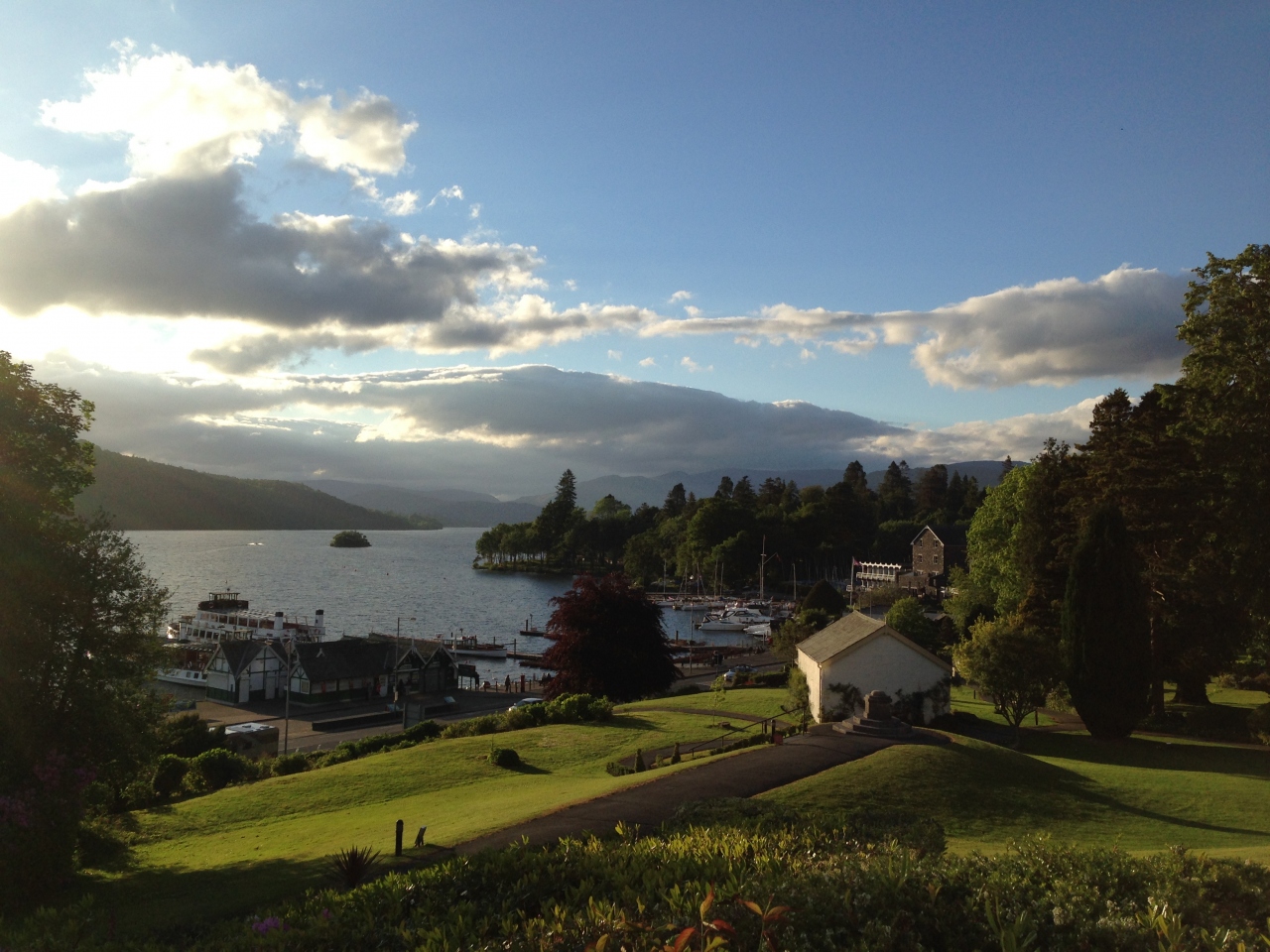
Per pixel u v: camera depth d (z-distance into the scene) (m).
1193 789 33.72
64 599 29.45
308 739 72.44
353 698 93.25
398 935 10.09
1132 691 48.06
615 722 53.78
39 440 31.89
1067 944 8.45
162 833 33.97
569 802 27.86
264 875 24.94
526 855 12.39
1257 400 47.12
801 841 13.94
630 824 24.19
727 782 30.33
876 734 39.31
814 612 81.94
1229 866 11.27
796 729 44.34
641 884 11.34
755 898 9.58
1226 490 49.59
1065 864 10.88
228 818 35.94
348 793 38.75
